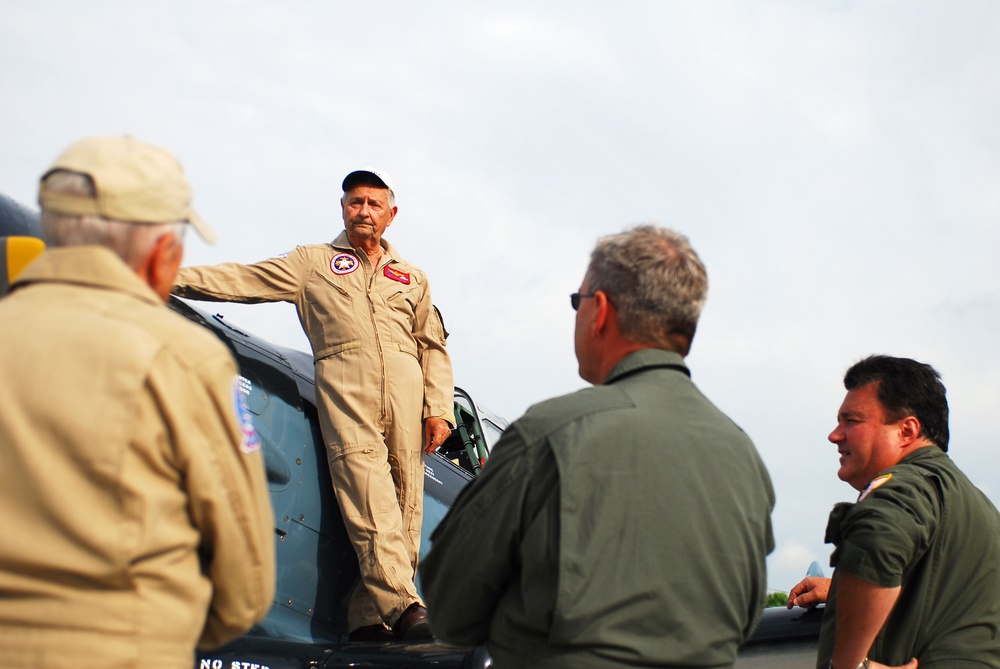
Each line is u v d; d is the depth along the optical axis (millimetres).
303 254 3740
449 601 1980
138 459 1543
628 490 1862
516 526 1887
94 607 1497
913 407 2848
